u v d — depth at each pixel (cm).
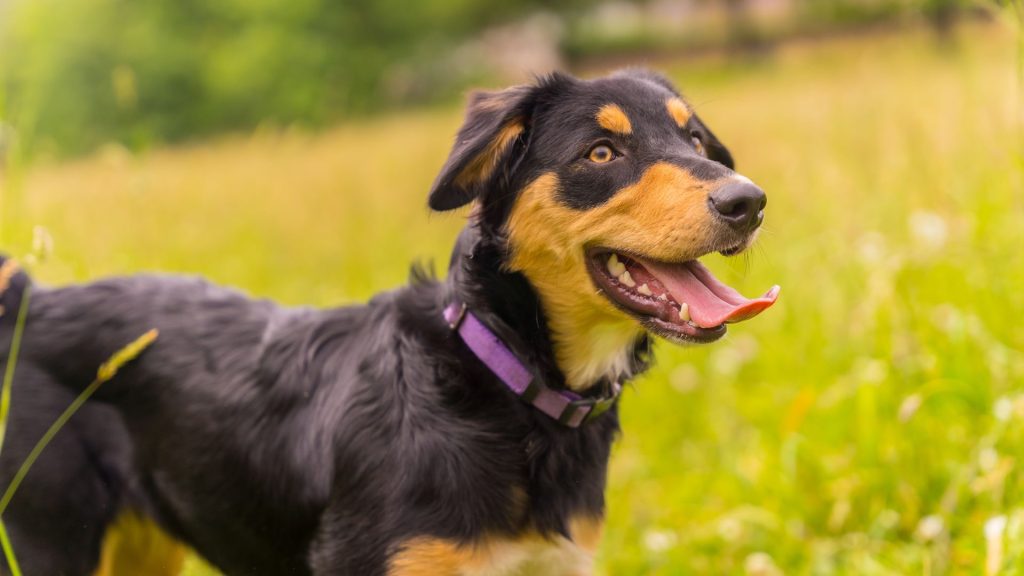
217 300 374
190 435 349
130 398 359
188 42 3753
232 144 2161
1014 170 466
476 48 4988
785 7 4447
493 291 324
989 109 511
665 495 525
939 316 485
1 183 518
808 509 450
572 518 325
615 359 335
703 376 632
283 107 3612
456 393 317
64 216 698
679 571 443
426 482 308
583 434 329
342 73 3850
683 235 305
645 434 591
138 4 3781
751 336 642
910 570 387
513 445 316
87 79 3209
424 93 4356
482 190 331
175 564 387
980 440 417
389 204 1141
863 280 574
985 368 441
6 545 284
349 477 317
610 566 458
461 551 306
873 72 708
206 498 348
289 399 341
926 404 447
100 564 354
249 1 3841
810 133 869
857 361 511
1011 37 532
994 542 341
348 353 340
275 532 340
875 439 439
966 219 519
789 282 642
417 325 330
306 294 812
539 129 335
